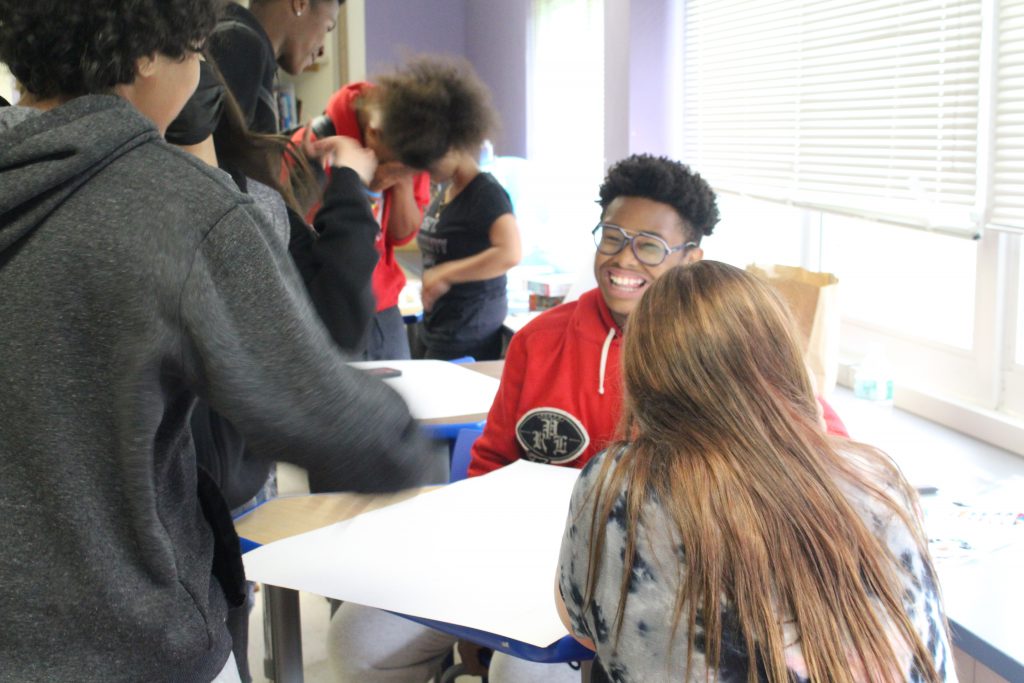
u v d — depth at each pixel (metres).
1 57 0.87
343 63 4.59
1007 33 1.96
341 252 1.51
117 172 0.82
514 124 4.58
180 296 0.79
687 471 0.91
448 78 2.12
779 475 0.91
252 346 0.81
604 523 0.95
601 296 1.75
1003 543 1.39
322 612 2.78
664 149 3.26
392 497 0.93
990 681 1.30
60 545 0.81
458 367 2.40
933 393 2.27
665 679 0.91
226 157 1.52
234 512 1.54
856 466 0.97
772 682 0.85
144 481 0.82
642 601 0.92
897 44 2.24
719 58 2.99
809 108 2.56
